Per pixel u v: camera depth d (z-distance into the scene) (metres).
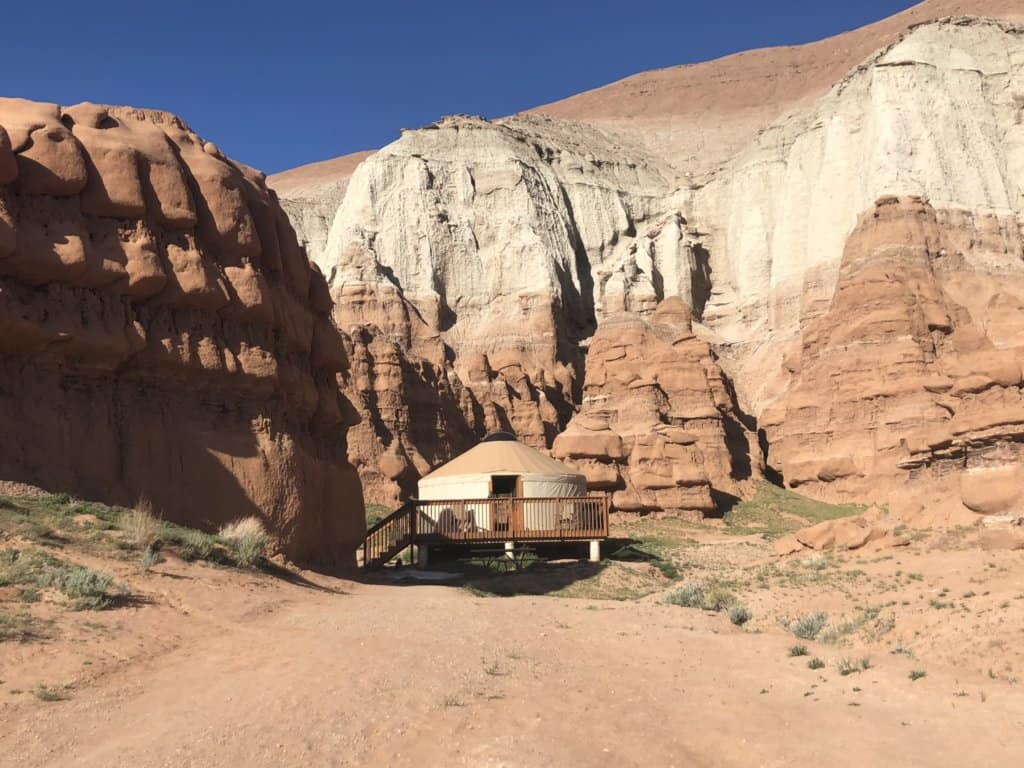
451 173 120.25
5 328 17.20
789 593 23.38
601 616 17.42
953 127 91.56
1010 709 9.92
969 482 27.30
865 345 75.31
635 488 65.06
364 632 13.52
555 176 128.25
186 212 21.53
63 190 19.25
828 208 100.88
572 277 117.88
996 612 15.50
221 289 21.69
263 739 8.39
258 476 21.31
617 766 8.27
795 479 75.81
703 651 13.79
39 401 17.98
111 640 10.98
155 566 14.93
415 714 9.36
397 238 112.69
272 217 25.33
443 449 77.31
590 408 79.56
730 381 88.25
